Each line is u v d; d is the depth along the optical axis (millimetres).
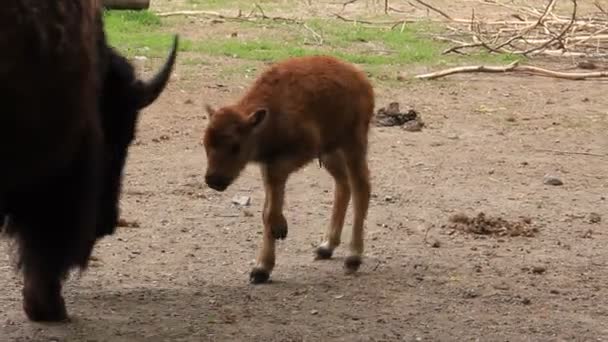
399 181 13828
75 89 7680
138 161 14516
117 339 8555
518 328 9094
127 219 11953
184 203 12688
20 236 8367
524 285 10180
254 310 9305
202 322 8984
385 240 11445
